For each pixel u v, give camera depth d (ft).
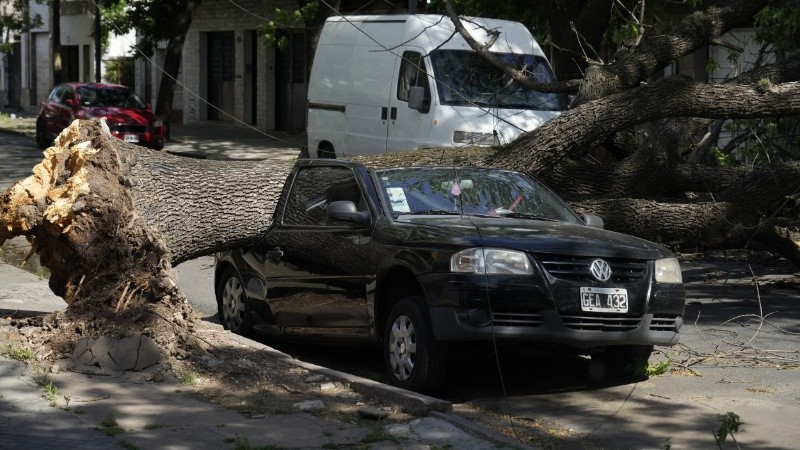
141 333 31.55
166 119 124.16
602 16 73.00
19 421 25.30
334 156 72.79
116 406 27.02
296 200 35.88
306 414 26.78
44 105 118.42
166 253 33.96
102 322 32.04
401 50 66.39
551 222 32.91
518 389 31.42
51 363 30.78
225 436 24.61
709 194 47.06
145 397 27.96
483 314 28.73
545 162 43.73
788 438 26.35
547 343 29.45
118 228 33.94
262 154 109.40
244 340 33.91
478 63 64.80
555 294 28.99
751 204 44.65
